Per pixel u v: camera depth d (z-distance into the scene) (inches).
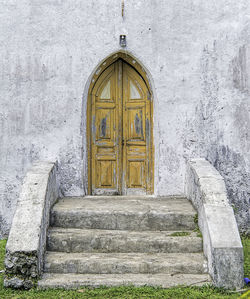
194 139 238.4
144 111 248.8
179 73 238.5
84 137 242.1
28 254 159.6
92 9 238.1
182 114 238.5
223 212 174.2
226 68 238.1
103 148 250.5
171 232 193.3
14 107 238.1
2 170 237.8
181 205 214.2
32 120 237.8
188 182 227.8
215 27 238.7
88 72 237.9
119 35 237.5
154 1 238.5
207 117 238.2
